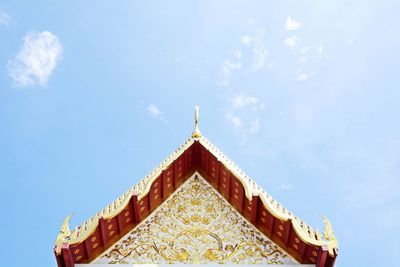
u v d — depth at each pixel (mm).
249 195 13188
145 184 13383
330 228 12594
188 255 13164
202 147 14484
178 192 14531
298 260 12984
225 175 14109
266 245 13336
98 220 12547
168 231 13664
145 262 13016
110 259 13039
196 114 15227
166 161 13945
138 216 13547
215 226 13789
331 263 12258
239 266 12938
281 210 12984
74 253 12516
